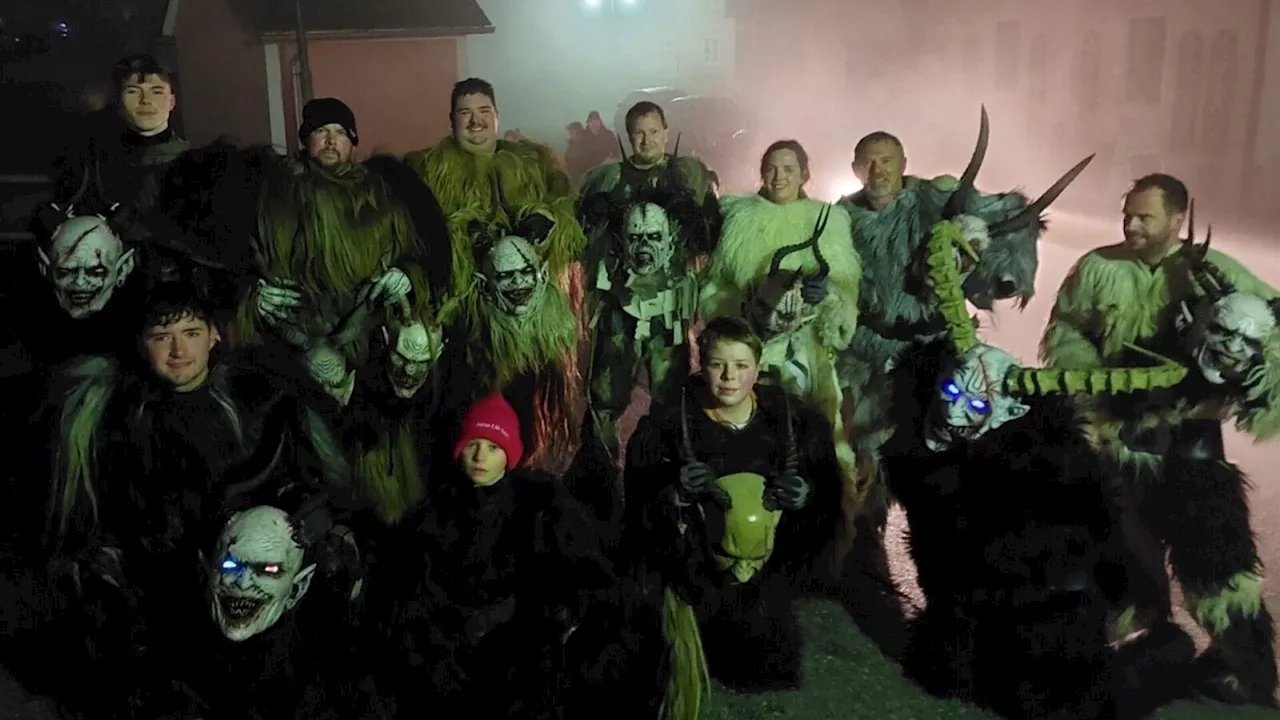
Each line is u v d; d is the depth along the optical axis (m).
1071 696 3.73
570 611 3.58
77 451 3.68
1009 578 3.71
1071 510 3.69
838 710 3.87
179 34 16.20
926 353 3.95
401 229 4.54
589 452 4.82
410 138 17.97
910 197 4.79
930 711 3.87
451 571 3.51
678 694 3.66
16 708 3.84
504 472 3.54
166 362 3.62
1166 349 3.96
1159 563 4.02
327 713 3.56
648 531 3.65
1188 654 4.01
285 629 3.46
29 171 17.11
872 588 4.79
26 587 4.20
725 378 3.55
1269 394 3.73
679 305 4.96
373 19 17.14
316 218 4.44
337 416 4.23
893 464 3.98
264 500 3.54
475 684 3.57
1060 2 17.50
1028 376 3.60
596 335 5.10
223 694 3.55
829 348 4.74
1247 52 15.13
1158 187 3.96
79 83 22.86
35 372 4.04
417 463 4.45
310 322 4.46
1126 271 4.02
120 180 4.52
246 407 3.75
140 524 3.67
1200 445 3.87
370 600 3.60
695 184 5.23
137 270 4.10
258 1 16.94
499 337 4.69
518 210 4.81
